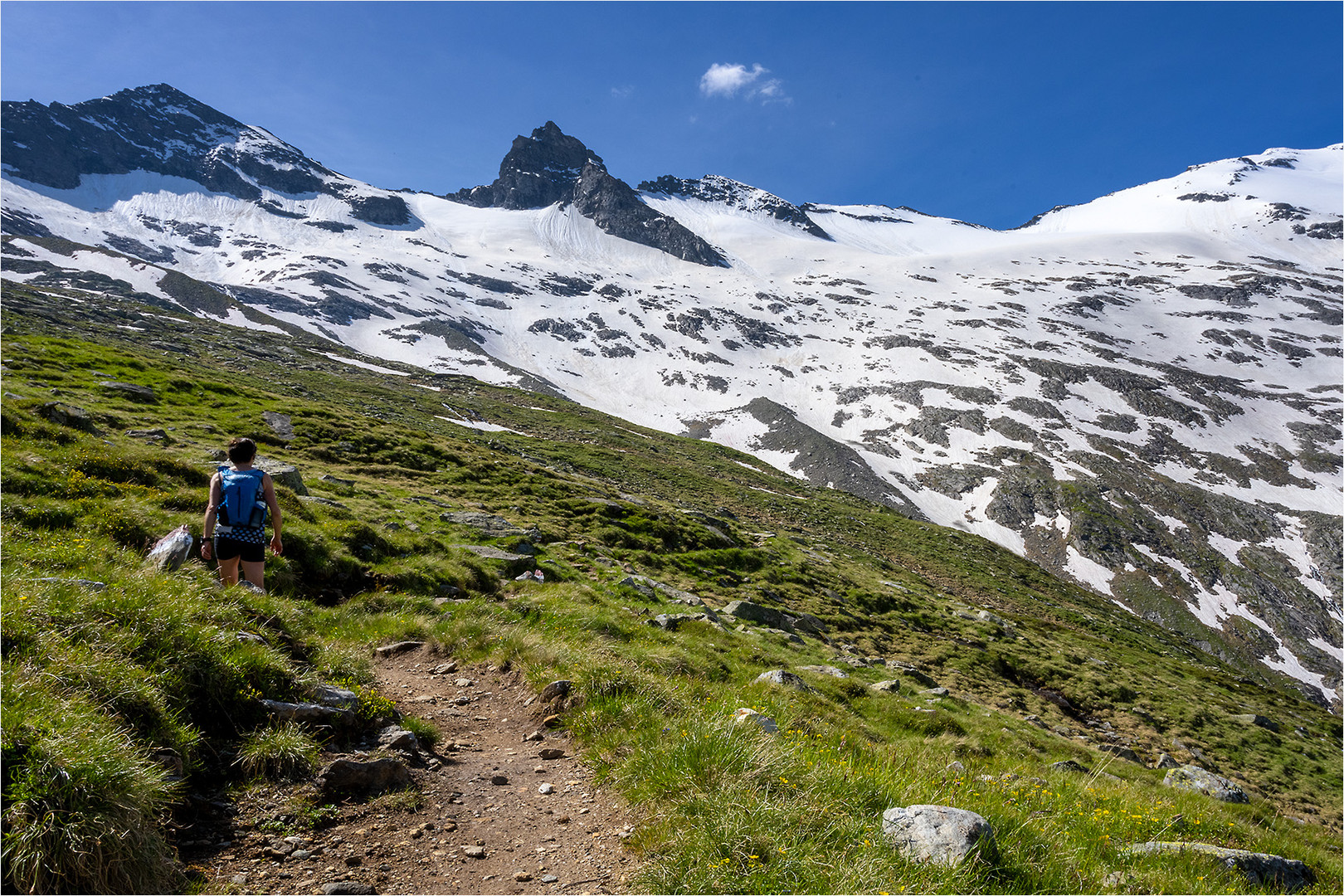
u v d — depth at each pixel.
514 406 138.62
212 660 7.16
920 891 5.13
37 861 4.22
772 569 51.00
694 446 146.38
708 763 6.59
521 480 51.62
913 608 53.00
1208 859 7.79
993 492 159.62
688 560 45.19
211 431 38.47
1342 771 40.22
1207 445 178.88
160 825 5.28
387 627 13.48
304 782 6.38
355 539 20.55
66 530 12.59
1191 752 37.31
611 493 58.47
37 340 49.94
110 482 16.94
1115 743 36.66
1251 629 120.00
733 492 98.31
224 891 4.89
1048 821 7.40
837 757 7.96
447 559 22.73
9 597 6.68
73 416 24.83
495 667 11.37
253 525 10.24
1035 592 93.25
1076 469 166.75
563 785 7.29
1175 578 130.75
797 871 5.16
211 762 6.32
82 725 5.22
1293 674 111.31
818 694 18.66
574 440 113.44
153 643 7.02
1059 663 48.22
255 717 7.05
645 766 6.96
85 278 191.75
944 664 40.78
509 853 5.86
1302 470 166.38
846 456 172.88
